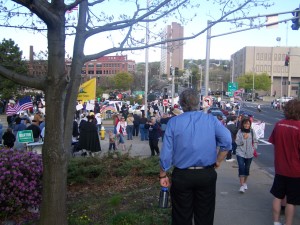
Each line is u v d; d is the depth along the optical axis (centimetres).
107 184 955
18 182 657
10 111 2373
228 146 445
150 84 7950
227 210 735
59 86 477
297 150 552
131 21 557
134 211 643
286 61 4753
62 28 479
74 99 536
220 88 14338
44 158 489
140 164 1042
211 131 440
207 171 435
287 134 558
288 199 563
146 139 2620
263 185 1017
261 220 667
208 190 438
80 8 546
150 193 803
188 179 430
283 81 14588
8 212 657
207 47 2352
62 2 475
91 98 2277
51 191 486
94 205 708
